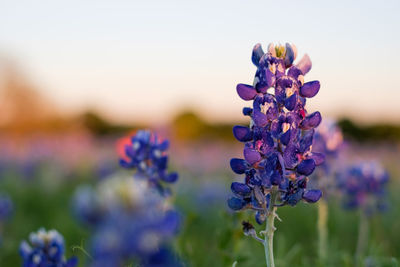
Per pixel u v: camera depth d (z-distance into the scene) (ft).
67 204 42.16
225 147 108.78
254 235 10.64
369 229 27.53
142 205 5.42
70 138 98.02
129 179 5.62
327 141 21.25
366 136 123.54
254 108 10.60
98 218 5.32
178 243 16.78
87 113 150.82
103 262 5.26
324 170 20.47
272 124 10.45
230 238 16.47
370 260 17.78
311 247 23.43
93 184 53.62
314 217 26.84
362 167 23.50
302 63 10.91
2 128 143.23
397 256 23.17
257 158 10.24
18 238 28.55
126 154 15.97
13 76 144.56
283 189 10.50
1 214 28.43
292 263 19.30
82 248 10.92
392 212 32.55
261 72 10.57
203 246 22.27
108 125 153.28
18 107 143.64
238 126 10.73
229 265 16.20
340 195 23.59
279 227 28.89
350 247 24.43
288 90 10.53
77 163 73.20
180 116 141.38
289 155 10.44
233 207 10.73
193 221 18.51
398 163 75.46
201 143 114.93
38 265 10.78
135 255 5.51
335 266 19.95
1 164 67.51
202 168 74.64
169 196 15.75
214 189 39.68
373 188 22.84
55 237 11.10
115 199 5.34
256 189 10.51
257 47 10.86
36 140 92.99
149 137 16.08
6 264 23.81
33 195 49.60
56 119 147.43
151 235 5.54
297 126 10.61
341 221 28.40
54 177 59.00
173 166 59.88
